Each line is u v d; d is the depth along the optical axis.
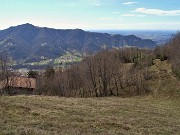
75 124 22.16
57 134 18.25
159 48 105.81
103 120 25.09
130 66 91.69
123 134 20.95
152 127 24.98
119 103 39.69
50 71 101.81
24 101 31.34
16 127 18.92
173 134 23.20
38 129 19.08
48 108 28.16
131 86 70.38
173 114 34.59
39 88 85.12
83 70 78.00
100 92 71.12
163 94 57.81
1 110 24.17
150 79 70.56
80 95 73.00
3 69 71.12
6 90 70.00
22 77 96.62
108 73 73.19
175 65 71.81
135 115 30.33
